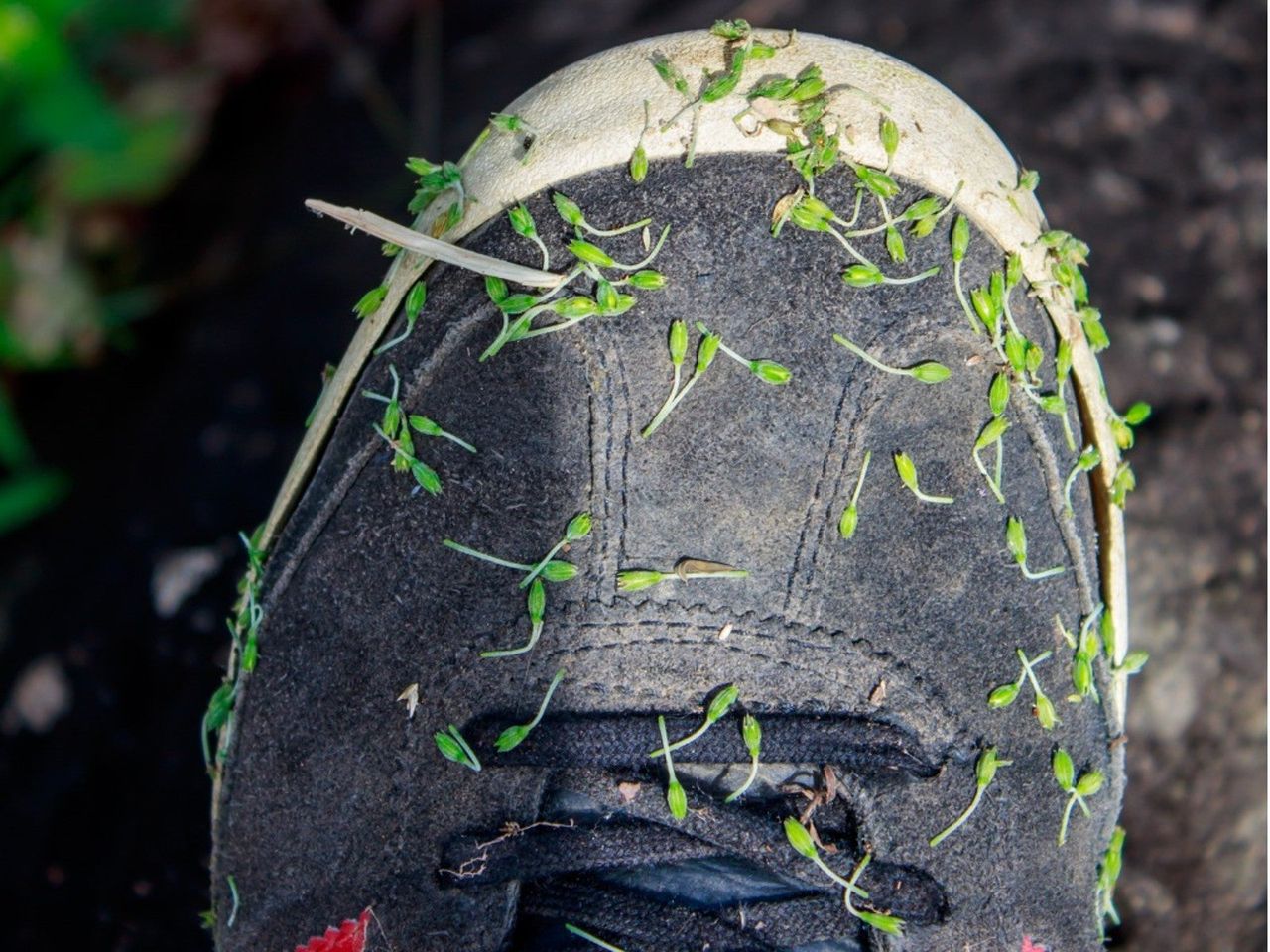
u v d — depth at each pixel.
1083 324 0.34
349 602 0.34
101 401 0.43
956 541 0.33
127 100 0.43
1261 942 0.39
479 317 0.33
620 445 0.33
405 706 0.34
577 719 0.33
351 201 0.42
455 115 0.43
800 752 0.33
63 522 0.42
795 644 0.33
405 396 0.33
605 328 0.33
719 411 0.33
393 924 0.34
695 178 0.33
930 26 0.42
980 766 0.34
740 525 0.33
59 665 0.41
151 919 0.39
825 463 0.33
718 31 0.33
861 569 0.33
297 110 0.44
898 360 0.33
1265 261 0.41
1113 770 0.35
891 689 0.34
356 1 0.44
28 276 0.43
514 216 0.32
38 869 0.40
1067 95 0.42
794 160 0.33
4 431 0.40
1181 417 0.40
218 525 0.41
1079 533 0.34
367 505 0.33
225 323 0.42
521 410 0.33
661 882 0.34
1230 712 0.39
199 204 0.43
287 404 0.41
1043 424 0.33
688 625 0.33
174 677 0.40
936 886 0.34
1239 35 0.42
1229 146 0.41
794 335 0.33
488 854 0.34
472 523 0.33
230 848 0.34
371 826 0.34
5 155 0.41
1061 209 0.41
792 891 0.34
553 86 0.33
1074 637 0.34
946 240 0.33
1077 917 0.35
